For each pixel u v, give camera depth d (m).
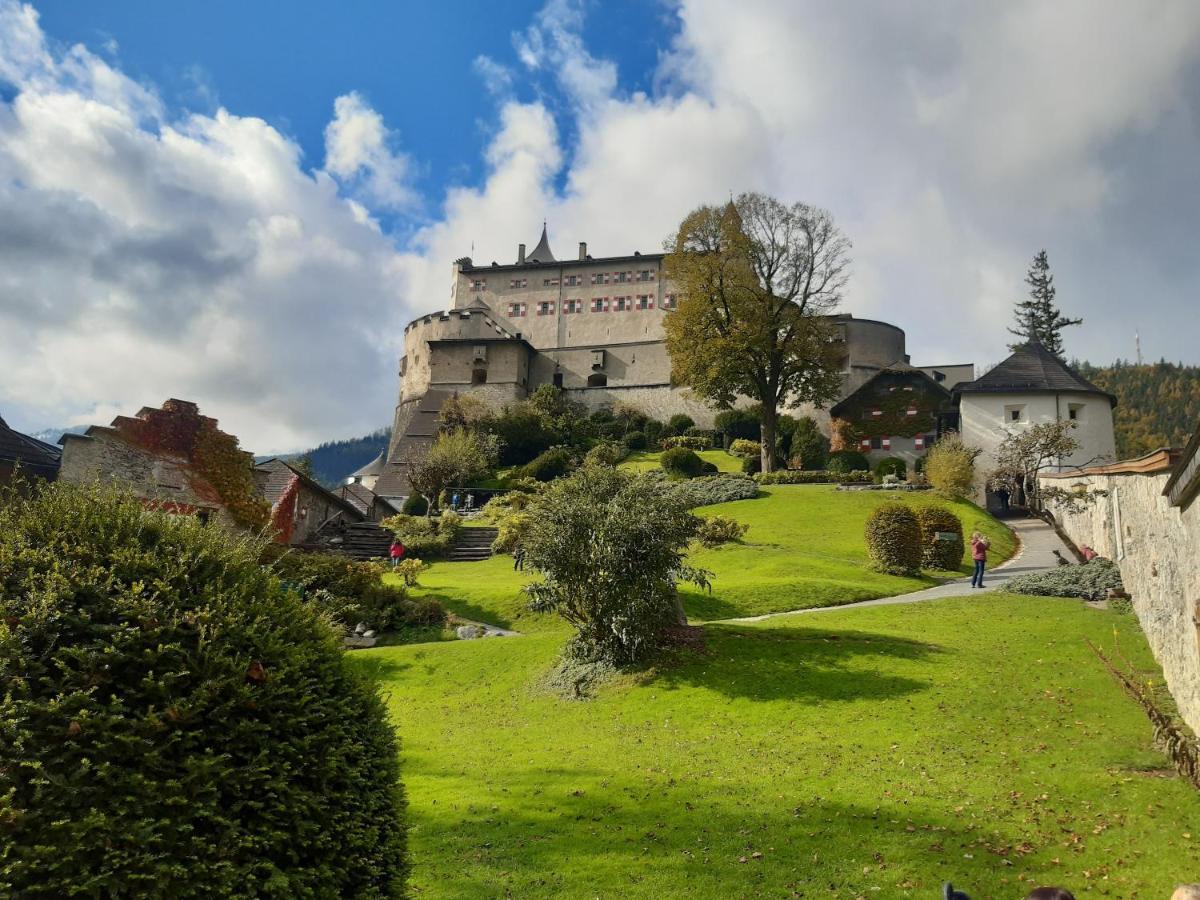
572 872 7.76
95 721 4.46
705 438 68.81
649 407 77.12
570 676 15.33
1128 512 18.05
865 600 23.78
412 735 13.26
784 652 15.11
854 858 7.82
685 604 22.66
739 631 16.47
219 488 26.50
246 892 4.55
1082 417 47.81
